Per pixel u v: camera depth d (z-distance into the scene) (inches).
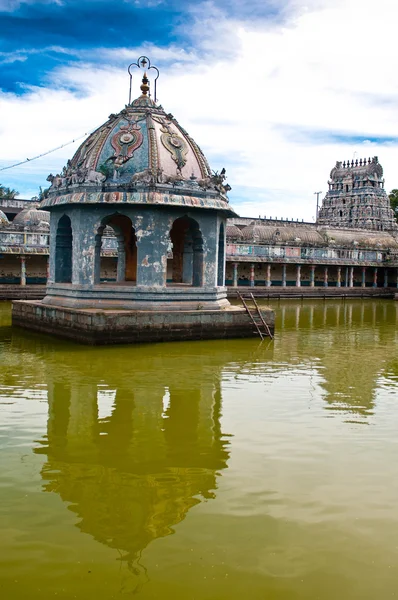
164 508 339.6
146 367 709.3
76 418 505.0
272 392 607.5
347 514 335.3
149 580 269.0
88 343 840.3
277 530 315.3
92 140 999.0
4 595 255.9
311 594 260.2
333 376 693.9
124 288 909.2
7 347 820.6
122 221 1109.7
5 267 1978.3
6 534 307.9
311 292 2484.0
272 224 2947.8
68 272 1010.1
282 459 418.0
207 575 273.6
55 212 993.5
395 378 692.1
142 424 492.7
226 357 789.9
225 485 372.2
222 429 483.5
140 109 999.6
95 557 287.1
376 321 1414.9
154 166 930.1
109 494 357.4
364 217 3503.9
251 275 2412.6
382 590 264.1
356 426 497.0
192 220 944.9
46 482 373.7
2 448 432.5
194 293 940.0
